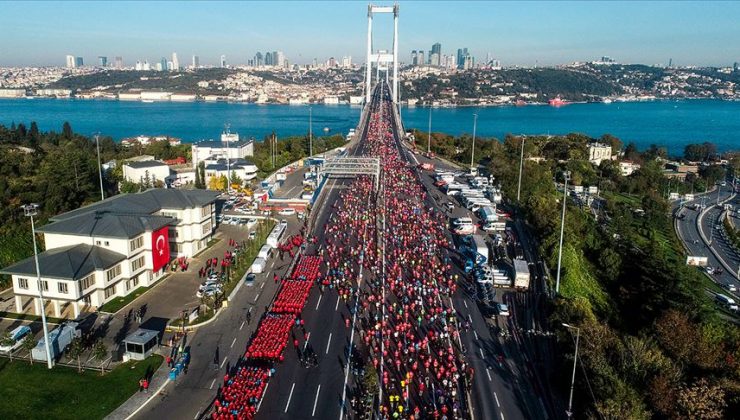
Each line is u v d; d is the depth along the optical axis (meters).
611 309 118.81
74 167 164.00
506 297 114.38
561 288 116.31
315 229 158.88
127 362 87.38
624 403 70.69
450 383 82.00
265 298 112.56
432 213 175.00
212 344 93.81
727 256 189.62
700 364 86.38
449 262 132.88
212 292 111.88
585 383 77.56
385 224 161.88
